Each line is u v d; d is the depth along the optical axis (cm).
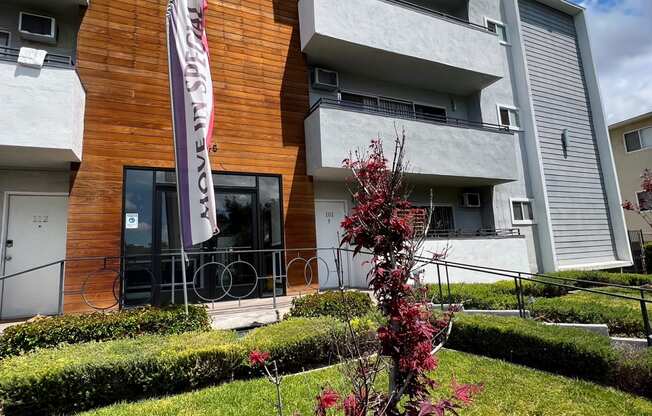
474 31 1059
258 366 405
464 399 205
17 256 662
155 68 737
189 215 524
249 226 783
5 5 677
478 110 1164
